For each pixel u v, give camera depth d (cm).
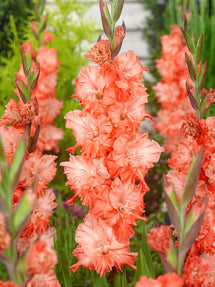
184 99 217
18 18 277
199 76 95
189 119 97
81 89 103
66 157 200
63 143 203
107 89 101
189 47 94
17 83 103
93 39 254
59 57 225
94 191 102
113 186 100
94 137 102
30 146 103
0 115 134
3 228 76
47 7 243
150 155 102
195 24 276
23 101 104
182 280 80
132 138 101
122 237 101
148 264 114
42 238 101
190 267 85
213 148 96
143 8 355
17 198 98
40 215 102
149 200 137
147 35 346
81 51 245
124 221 101
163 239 83
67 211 170
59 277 132
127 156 101
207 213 96
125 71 102
